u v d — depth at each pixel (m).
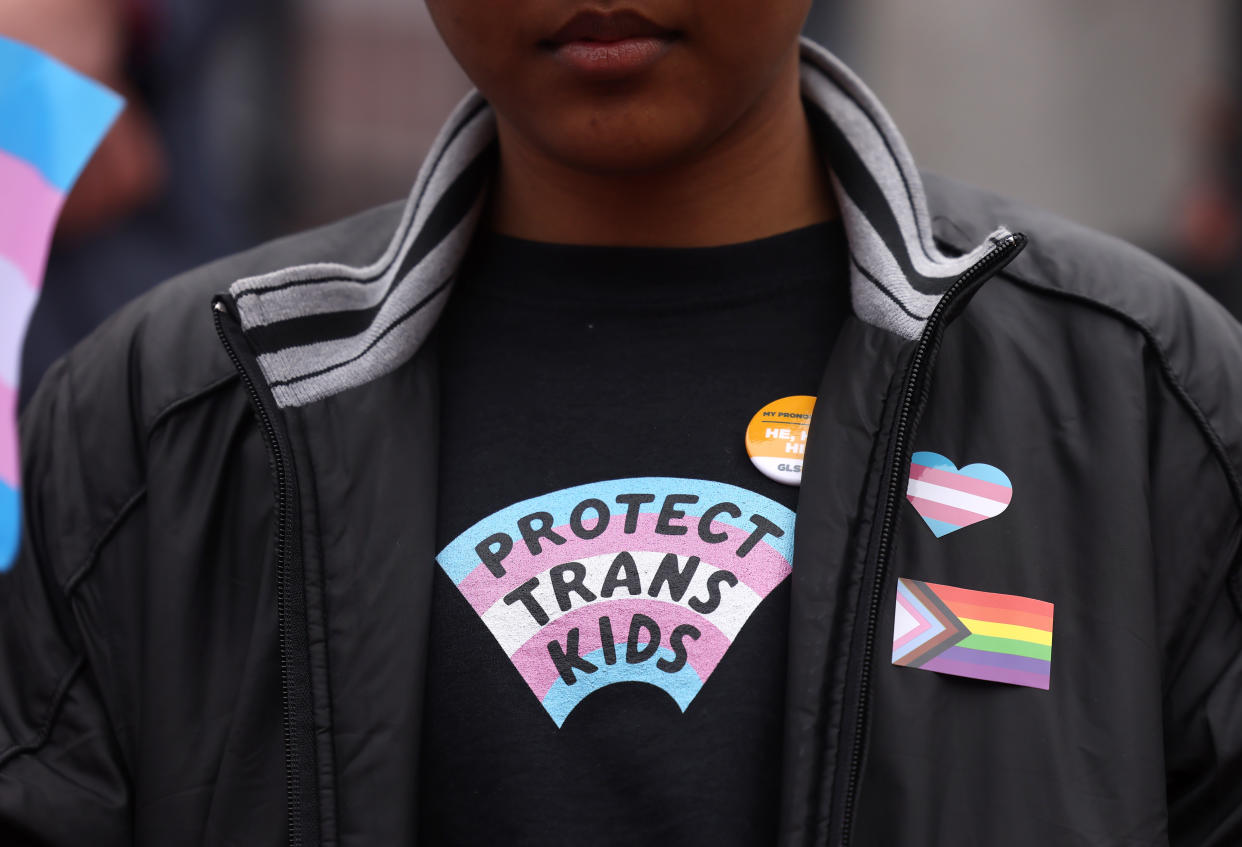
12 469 1.45
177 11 2.80
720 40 1.31
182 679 1.44
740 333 1.47
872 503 1.35
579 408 1.45
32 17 2.48
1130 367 1.43
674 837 1.31
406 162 5.46
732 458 1.41
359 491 1.43
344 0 5.36
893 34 5.99
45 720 1.48
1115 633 1.34
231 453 1.49
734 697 1.34
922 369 1.35
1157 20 5.94
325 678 1.38
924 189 1.63
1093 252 1.52
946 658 1.33
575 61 1.31
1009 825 1.29
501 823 1.34
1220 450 1.41
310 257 1.67
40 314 2.57
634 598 1.37
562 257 1.51
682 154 1.38
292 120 5.26
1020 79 6.04
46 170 1.54
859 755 1.28
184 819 1.41
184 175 2.87
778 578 1.37
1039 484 1.39
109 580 1.50
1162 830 1.30
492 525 1.41
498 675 1.37
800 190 1.53
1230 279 4.65
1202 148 4.84
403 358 1.48
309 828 1.35
